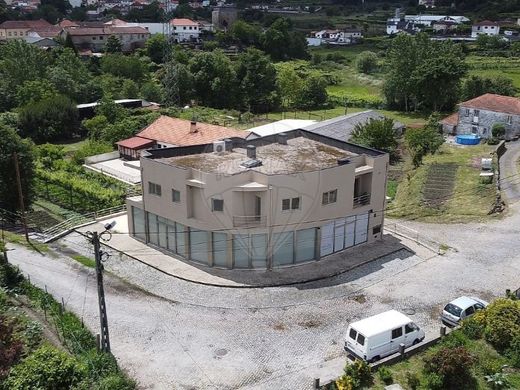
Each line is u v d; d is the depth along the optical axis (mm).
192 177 43375
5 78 109750
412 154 79125
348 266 44969
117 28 178625
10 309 37500
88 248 48656
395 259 46688
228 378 31719
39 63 114750
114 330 36250
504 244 49656
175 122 78500
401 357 32031
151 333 36031
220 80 120062
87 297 40312
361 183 48469
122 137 86562
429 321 37688
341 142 51719
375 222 49438
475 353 32219
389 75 116500
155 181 45781
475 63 140250
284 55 172125
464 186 64125
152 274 43625
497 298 38656
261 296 40562
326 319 37844
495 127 84812
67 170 73812
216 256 44250
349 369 30234
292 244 44469
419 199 60969
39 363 28578
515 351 31859
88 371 29875
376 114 91875
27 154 57312
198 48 173250
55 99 96812
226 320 37625
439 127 93125
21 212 56281
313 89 124562
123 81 123625
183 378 31719
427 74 105812
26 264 45469
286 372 32188
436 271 44750
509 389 29297
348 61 167125
